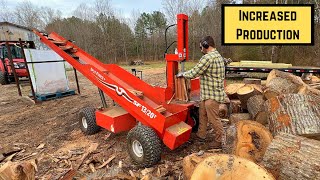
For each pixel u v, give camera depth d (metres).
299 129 3.06
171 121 3.67
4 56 12.58
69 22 35.88
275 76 5.41
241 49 21.39
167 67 4.40
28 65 8.00
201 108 4.12
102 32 34.41
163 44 35.03
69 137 4.98
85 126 5.00
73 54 5.57
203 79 3.92
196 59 27.45
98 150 4.30
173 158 3.87
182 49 4.14
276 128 3.32
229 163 2.15
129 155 3.84
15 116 6.76
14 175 2.52
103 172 3.16
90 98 8.55
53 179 3.50
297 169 2.40
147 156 3.49
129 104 4.05
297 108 3.23
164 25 35.47
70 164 3.89
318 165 2.27
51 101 8.26
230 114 5.14
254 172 2.05
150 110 3.70
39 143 4.82
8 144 4.80
